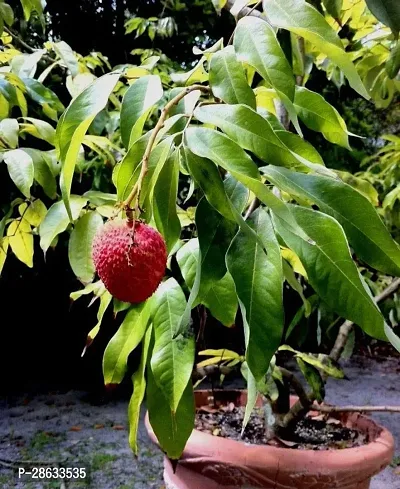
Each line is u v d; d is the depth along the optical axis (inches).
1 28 20.1
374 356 61.1
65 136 8.4
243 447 14.7
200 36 49.3
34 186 28.3
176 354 10.4
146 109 8.8
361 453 14.9
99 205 14.7
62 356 50.7
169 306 10.8
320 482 14.2
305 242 7.5
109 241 8.6
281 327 7.2
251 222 8.1
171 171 8.8
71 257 13.9
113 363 12.3
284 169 8.3
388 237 7.8
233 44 8.8
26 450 34.6
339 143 10.7
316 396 16.5
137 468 32.3
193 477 15.4
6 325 49.6
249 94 8.5
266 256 7.6
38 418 40.5
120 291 8.7
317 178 8.1
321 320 22.0
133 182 8.7
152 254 8.5
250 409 8.7
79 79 19.8
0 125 15.3
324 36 8.2
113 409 42.9
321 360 18.3
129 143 8.9
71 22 48.3
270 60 8.3
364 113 51.2
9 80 18.2
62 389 47.3
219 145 7.6
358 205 7.9
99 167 29.6
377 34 20.1
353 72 8.4
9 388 47.0
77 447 35.3
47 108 19.4
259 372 7.1
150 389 11.1
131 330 12.3
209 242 8.4
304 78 15.5
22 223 17.2
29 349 50.9
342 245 7.4
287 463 14.1
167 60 39.5
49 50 24.0
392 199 25.4
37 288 46.7
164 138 8.9
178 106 9.3
